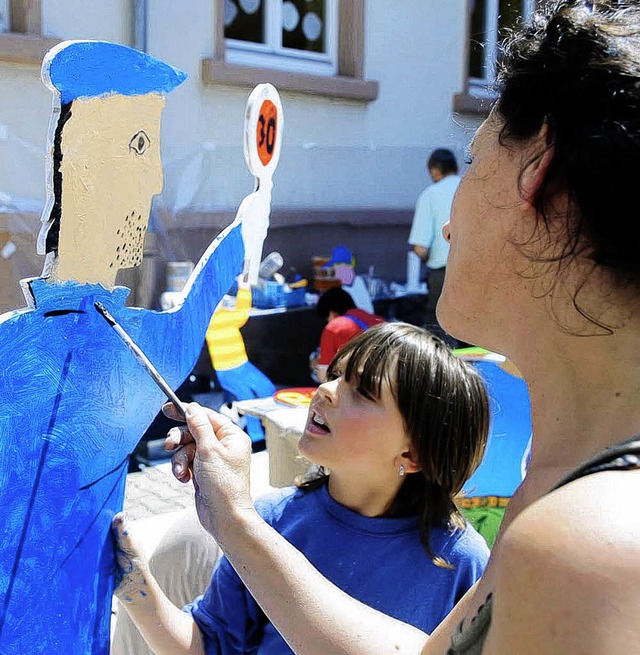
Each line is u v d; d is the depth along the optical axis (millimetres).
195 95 4969
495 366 2484
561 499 507
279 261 5332
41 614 899
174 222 4387
